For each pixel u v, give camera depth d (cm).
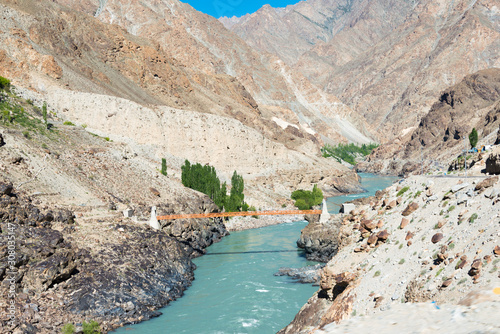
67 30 19075
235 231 11506
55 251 5447
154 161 13188
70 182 8319
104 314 5181
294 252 8862
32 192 7188
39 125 10406
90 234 6544
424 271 3434
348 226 5359
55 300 5069
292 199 15850
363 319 1964
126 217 7756
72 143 10281
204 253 9012
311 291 6325
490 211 3478
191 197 10769
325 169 19938
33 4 18688
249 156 16925
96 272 5694
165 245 7319
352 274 4209
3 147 7962
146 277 6153
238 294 6288
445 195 4259
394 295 3447
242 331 5031
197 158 15438
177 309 5762
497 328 1501
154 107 15312
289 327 4550
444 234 3703
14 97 11519
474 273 2928
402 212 4650
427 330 1653
